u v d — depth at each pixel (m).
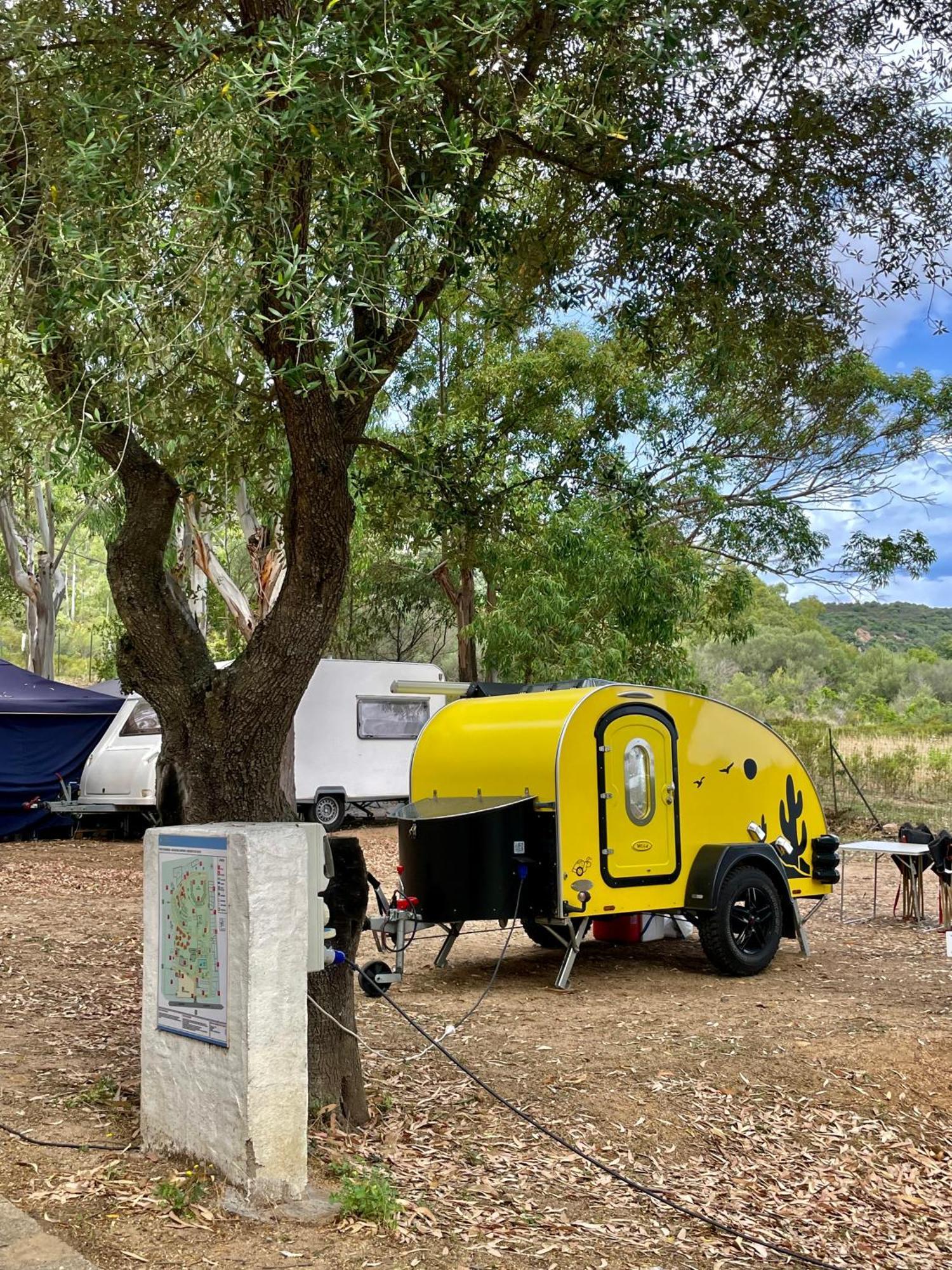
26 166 6.00
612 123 7.08
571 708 8.91
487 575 20.81
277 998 4.50
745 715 10.06
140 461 5.80
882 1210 5.57
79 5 6.74
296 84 5.35
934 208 8.02
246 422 8.30
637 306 8.27
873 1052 7.19
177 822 5.60
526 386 19.73
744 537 22.47
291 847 4.58
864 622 95.50
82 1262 3.79
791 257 8.24
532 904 8.82
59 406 5.77
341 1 6.08
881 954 10.51
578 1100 6.21
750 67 7.64
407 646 32.47
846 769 21.27
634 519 10.40
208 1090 4.59
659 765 9.34
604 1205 5.14
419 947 10.68
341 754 19.34
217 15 7.27
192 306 5.80
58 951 9.48
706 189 8.11
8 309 6.27
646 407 20.66
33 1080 5.77
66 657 54.88
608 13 6.25
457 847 8.56
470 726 9.48
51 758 19.03
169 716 5.57
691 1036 7.43
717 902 9.27
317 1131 5.28
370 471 9.52
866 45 7.68
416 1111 5.86
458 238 6.59
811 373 9.34
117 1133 5.08
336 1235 4.31
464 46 6.42
